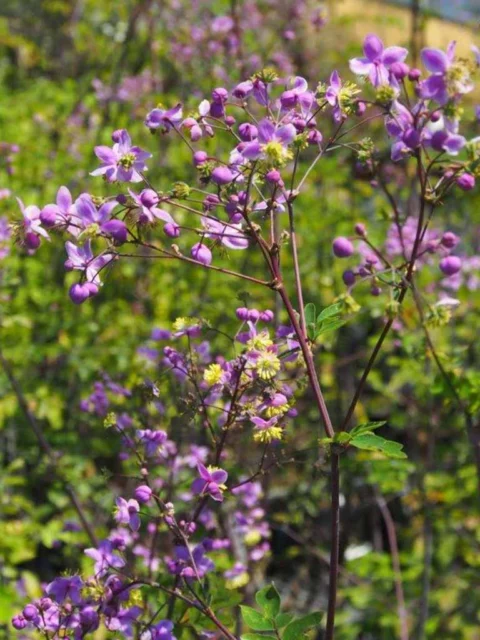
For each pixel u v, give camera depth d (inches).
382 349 59.1
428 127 30.2
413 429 57.4
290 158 30.4
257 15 69.7
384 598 53.1
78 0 110.1
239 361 32.1
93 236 30.6
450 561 54.7
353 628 54.8
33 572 55.6
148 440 35.4
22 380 57.5
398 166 61.7
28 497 55.5
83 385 56.6
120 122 74.0
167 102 69.3
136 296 62.4
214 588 34.3
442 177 31.3
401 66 30.4
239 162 31.4
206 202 31.2
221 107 31.4
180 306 59.6
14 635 41.9
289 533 56.8
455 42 29.8
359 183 66.2
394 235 53.3
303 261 66.3
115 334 58.7
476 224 72.1
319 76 76.4
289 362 32.6
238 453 44.9
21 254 64.0
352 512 61.6
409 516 63.4
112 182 31.1
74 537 49.7
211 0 71.9
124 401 48.3
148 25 73.8
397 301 30.8
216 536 43.1
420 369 50.1
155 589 35.1
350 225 66.8
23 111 89.9
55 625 32.3
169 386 39.9
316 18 70.6
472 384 40.4
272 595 31.9
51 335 59.8
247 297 32.8
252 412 32.0
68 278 62.2
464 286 60.4
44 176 71.9
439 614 52.4
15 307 58.7
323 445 31.3
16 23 121.1
